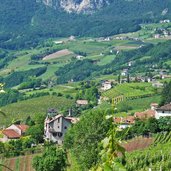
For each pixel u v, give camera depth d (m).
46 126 179.00
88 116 90.06
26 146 145.00
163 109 185.75
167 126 146.62
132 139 139.62
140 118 162.62
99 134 85.12
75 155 97.62
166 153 100.62
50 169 98.88
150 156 99.06
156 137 137.50
